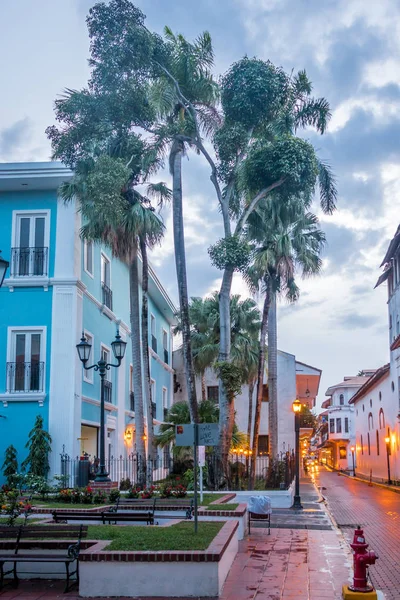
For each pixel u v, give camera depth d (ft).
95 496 55.72
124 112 70.59
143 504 47.37
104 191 66.80
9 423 69.72
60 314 71.36
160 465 109.40
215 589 25.99
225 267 72.64
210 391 134.82
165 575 26.05
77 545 27.45
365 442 188.34
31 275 72.23
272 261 83.46
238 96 73.00
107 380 87.25
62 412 69.31
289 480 89.20
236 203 82.07
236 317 114.93
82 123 70.28
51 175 70.90
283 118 75.25
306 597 26.30
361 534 27.04
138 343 76.69
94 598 25.84
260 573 31.37
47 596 26.09
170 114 76.38
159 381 125.90
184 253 72.38
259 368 84.28
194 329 121.90
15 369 71.15
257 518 47.06
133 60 68.95
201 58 76.28
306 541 43.19
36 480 59.77
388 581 32.04
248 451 98.89
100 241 72.69
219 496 58.80
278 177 73.87
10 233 73.31
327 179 79.25
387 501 92.99
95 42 68.85
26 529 29.14
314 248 91.35
